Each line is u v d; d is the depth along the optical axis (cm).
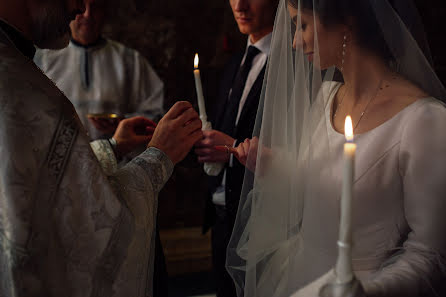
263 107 131
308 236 105
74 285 95
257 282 115
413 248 96
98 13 279
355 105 115
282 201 114
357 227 106
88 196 95
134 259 103
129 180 108
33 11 100
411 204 99
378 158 106
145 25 369
